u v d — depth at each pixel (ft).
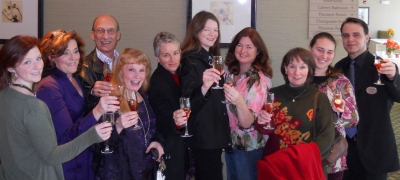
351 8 11.72
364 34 8.99
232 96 7.25
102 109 6.14
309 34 11.87
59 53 6.59
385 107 8.76
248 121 7.61
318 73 8.36
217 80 7.00
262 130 7.38
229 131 7.97
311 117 7.19
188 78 7.41
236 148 8.31
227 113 8.16
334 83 8.06
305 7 11.85
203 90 7.03
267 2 11.87
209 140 7.54
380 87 8.75
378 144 8.70
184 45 7.98
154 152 7.09
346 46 9.14
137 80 6.80
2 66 5.47
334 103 7.43
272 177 6.03
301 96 7.43
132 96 6.63
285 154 6.12
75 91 6.98
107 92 6.81
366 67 8.99
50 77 6.68
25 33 12.05
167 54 7.51
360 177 9.11
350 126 7.93
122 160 6.60
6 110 5.49
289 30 11.94
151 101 7.52
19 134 5.44
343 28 9.24
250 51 8.13
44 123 5.46
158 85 7.51
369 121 8.77
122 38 12.10
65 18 12.08
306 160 5.98
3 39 12.11
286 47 12.00
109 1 12.01
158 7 11.99
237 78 8.53
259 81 7.99
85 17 12.07
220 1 11.70
